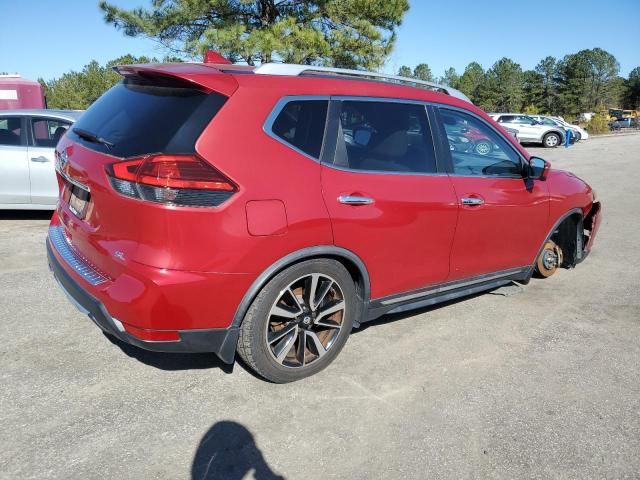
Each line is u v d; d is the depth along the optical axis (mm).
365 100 3408
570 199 4941
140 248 2676
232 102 2824
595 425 2988
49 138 6828
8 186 6645
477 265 4141
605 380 3475
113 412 2900
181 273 2656
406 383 3342
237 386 3213
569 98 94500
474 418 3010
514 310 4586
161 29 18312
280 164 2910
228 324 2867
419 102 3730
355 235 3201
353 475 2535
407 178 3516
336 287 3283
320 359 3332
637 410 3148
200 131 2703
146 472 2479
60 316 4055
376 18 18828
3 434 2672
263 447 2693
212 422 2863
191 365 3434
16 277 4859
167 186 2574
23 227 6715
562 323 4352
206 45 16781
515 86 99688
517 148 4395
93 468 2480
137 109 2990
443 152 3811
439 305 4633
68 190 3439
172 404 3000
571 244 5523
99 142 3000
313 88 3164
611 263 6055
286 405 3045
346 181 3182
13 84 13750
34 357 3434
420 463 2631
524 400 3209
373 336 3973
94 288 2820
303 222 2943
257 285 2859
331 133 3182
